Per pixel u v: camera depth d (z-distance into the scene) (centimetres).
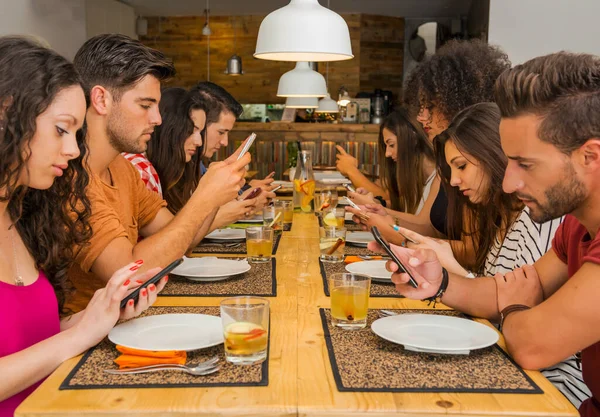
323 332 139
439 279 150
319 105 689
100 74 189
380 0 921
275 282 183
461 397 107
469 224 215
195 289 174
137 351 119
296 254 230
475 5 877
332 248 211
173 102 290
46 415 100
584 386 153
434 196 314
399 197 382
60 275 158
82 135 159
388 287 179
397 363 121
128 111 193
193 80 1068
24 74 123
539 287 154
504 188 125
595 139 113
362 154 754
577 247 143
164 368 117
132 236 228
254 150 763
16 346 135
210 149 336
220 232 264
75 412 100
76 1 795
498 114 184
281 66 1048
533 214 125
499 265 190
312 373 116
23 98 122
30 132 123
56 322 149
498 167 183
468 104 248
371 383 112
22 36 129
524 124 118
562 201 120
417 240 184
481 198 190
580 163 116
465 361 124
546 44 511
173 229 189
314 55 287
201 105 298
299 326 143
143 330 132
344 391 108
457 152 187
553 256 156
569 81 113
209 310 152
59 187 152
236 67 912
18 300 138
